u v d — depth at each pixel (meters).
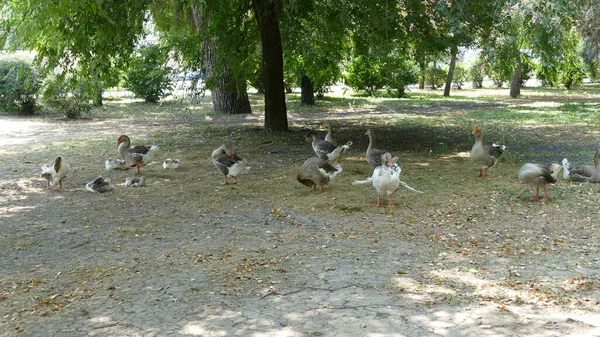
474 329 5.22
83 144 18.41
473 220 9.16
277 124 20.34
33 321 5.61
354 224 9.02
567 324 5.30
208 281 6.62
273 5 17.62
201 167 14.12
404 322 5.39
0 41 12.92
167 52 21.47
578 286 6.29
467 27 14.48
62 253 7.82
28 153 16.62
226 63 20.39
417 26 16.06
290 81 43.06
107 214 9.87
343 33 17.66
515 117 25.45
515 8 14.59
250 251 7.76
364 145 17.47
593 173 11.39
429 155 15.49
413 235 8.41
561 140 18.05
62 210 10.17
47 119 26.84
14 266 7.31
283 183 12.08
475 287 6.31
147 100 35.88
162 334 5.26
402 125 23.02
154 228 9.02
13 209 10.26
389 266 7.06
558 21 15.97
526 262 7.17
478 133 12.10
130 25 16.25
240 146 17.42
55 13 10.83
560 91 47.28
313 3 14.86
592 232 8.38
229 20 18.20
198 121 25.33
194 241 8.30
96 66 16.62
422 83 52.91
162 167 14.13
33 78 27.66
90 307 5.93
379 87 41.00
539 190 10.96
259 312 5.70
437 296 6.05
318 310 5.71
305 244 8.05
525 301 5.88
